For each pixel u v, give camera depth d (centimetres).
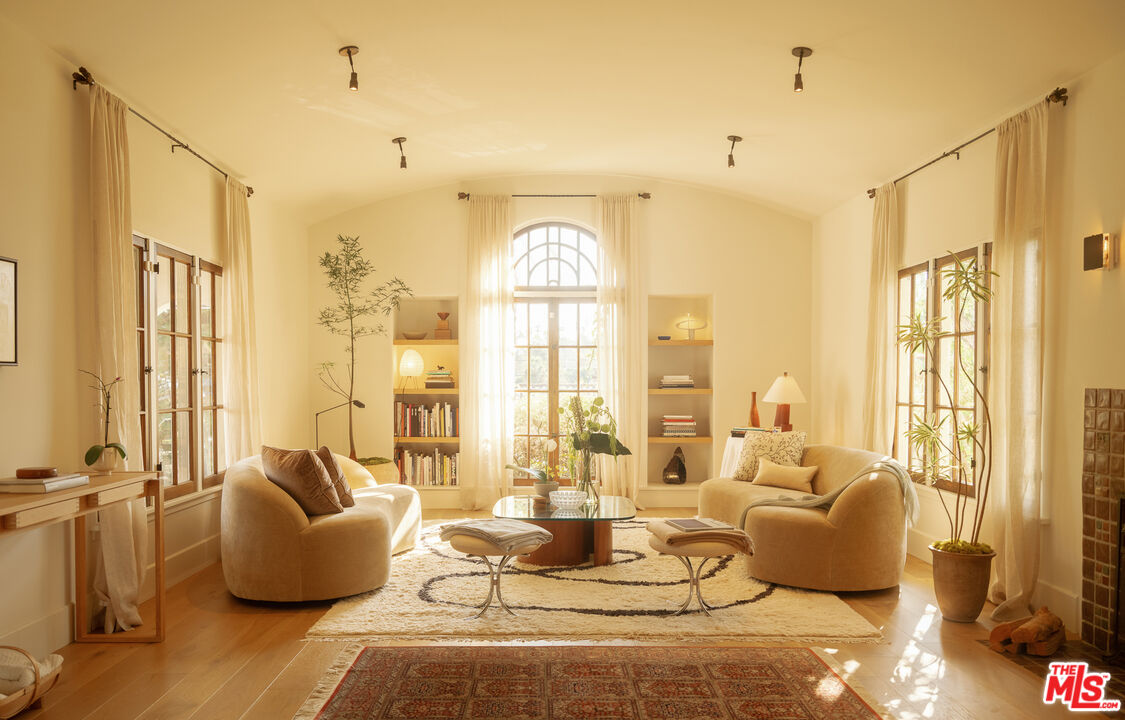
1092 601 389
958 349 535
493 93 515
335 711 306
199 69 428
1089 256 394
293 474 470
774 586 488
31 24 358
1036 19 368
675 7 392
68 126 395
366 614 426
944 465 532
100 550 402
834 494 498
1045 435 434
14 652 330
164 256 502
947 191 549
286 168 624
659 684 334
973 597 419
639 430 787
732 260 797
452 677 340
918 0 368
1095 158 399
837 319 736
